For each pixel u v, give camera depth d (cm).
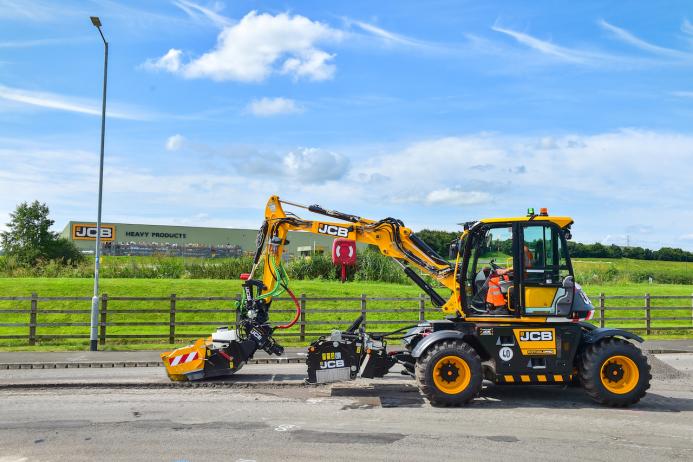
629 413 859
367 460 635
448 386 891
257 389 1025
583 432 750
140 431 749
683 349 1554
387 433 741
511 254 944
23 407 885
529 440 712
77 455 650
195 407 887
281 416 830
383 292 2269
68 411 859
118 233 5397
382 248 1040
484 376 966
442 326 963
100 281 2323
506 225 946
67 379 1117
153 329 1905
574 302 934
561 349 914
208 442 700
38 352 1526
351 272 2770
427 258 1023
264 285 1091
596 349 902
